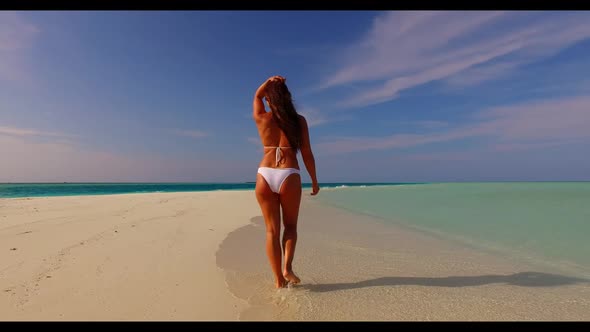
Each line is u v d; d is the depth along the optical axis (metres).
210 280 3.17
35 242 4.51
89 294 2.75
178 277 3.24
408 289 2.94
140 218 6.93
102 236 4.98
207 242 4.82
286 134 3.05
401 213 8.61
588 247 4.47
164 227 5.93
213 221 6.84
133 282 3.06
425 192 17.56
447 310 2.49
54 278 3.11
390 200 13.02
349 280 3.20
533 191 15.30
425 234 5.62
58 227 5.65
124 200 11.60
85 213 7.57
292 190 2.98
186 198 13.23
